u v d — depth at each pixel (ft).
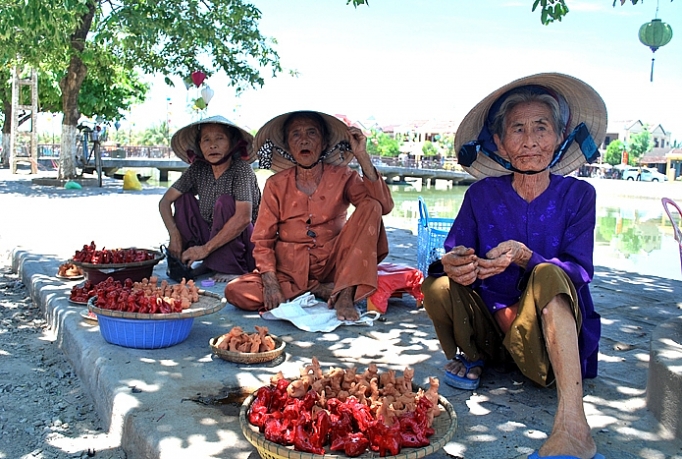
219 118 17.39
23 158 70.38
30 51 44.14
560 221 9.68
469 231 10.14
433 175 101.40
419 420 7.21
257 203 18.69
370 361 11.43
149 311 11.43
